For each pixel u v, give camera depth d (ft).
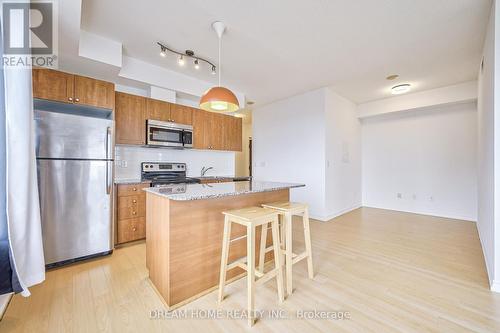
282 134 16.38
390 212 16.17
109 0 6.65
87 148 8.06
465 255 8.56
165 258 5.62
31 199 5.26
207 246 6.22
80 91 8.26
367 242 10.03
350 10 7.11
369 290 6.25
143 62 10.69
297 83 13.28
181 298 5.66
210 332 4.73
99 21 7.70
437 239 10.40
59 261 7.55
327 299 5.85
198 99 13.57
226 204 6.71
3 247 4.84
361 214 15.58
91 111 9.30
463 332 4.67
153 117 11.25
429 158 15.42
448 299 5.80
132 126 10.56
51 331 4.70
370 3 6.79
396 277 6.94
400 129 16.66
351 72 11.73
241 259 6.57
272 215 5.86
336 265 7.77
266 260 8.18
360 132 18.34
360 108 17.46
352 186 17.16
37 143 7.13
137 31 8.28
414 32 8.27
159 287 5.97
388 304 5.62
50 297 5.86
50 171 7.37
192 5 6.89
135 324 4.93
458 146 14.29
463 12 7.16
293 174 15.62
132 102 10.57
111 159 8.62
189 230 5.84
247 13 7.25
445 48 9.34
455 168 14.40
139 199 9.94
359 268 7.55
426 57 10.12
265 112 17.70
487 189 7.70
